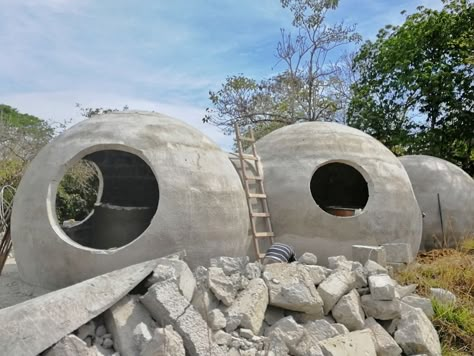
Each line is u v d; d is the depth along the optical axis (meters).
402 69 15.99
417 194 10.12
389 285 4.41
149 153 5.57
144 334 3.30
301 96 19.88
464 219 10.13
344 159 7.39
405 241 7.59
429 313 4.82
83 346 3.08
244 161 7.25
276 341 3.67
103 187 8.82
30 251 5.61
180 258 4.59
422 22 15.95
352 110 17.98
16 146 15.16
